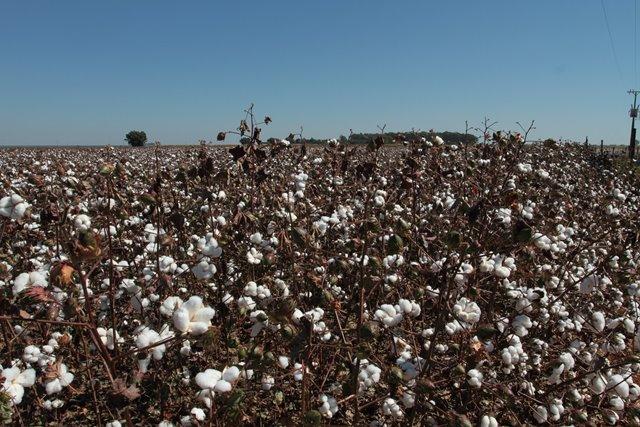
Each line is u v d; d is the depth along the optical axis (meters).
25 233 3.45
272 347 2.36
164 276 2.47
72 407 2.62
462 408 2.38
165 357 2.85
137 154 15.53
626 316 2.78
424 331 2.60
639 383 2.72
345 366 2.53
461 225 3.55
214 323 3.05
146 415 2.58
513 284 3.13
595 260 4.11
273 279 3.00
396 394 2.30
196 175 4.01
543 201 5.28
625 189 8.09
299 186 4.07
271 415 2.48
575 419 2.21
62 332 2.85
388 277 2.82
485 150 4.39
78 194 3.52
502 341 2.55
